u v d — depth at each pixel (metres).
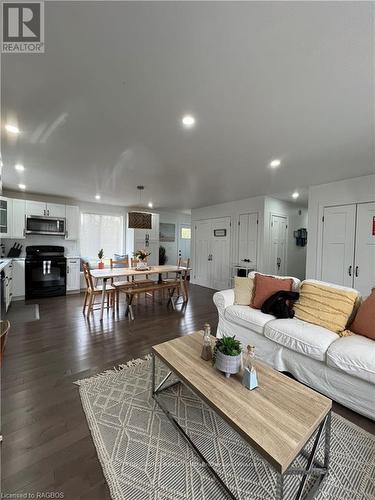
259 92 1.67
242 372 1.50
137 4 1.05
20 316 3.71
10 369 2.19
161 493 1.14
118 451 1.35
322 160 2.95
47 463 1.27
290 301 2.53
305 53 1.32
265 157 2.87
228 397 1.27
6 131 2.25
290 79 1.53
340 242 3.83
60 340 2.83
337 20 1.12
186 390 1.92
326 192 4.00
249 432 1.04
